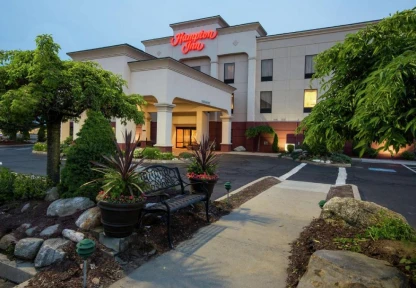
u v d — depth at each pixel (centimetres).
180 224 435
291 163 1512
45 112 493
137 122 571
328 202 434
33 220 409
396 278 233
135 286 283
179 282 291
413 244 308
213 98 1861
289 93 2172
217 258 345
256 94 2270
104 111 545
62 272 302
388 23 244
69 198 427
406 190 838
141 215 386
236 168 1261
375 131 199
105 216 332
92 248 277
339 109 257
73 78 450
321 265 259
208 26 2348
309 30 2084
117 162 363
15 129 521
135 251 343
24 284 289
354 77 278
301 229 446
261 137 2255
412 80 185
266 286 286
